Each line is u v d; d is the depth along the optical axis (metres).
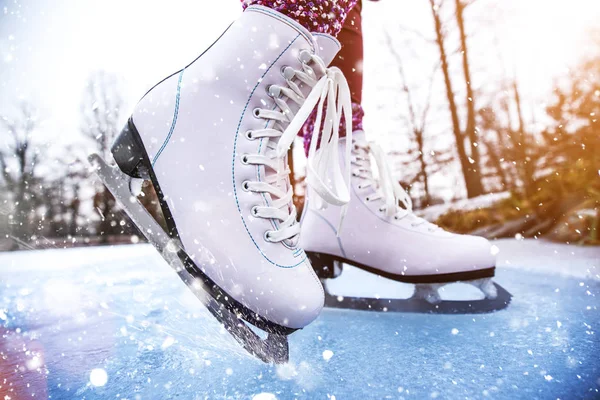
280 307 0.50
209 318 0.66
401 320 0.69
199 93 0.56
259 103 0.56
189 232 0.53
